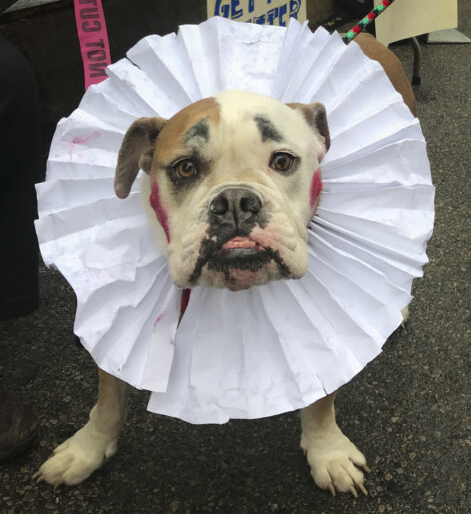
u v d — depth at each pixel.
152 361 0.60
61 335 0.95
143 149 0.61
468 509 0.72
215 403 0.60
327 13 1.87
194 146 0.54
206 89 0.65
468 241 1.13
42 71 1.26
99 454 0.74
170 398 0.62
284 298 0.61
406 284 0.64
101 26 0.84
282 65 0.66
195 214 0.53
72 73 1.29
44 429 0.81
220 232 0.52
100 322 0.60
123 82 0.66
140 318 0.61
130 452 0.78
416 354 0.92
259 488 0.74
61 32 1.25
